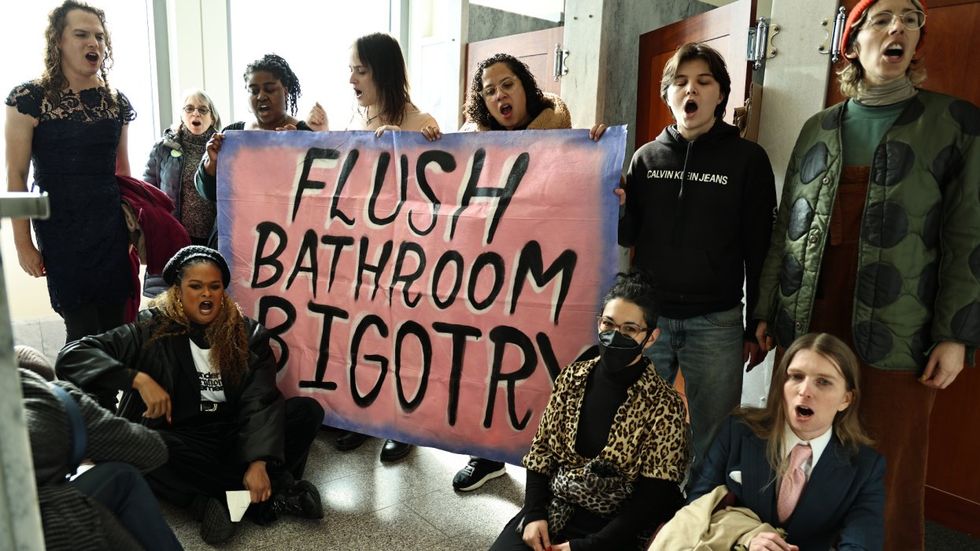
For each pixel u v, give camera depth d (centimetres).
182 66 384
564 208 207
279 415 214
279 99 277
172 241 254
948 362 156
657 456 159
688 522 146
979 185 152
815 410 147
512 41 388
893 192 159
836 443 150
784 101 223
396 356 232
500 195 216
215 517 195
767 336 189
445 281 223
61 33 220
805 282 174
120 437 140
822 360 147
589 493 161
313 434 229
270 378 220
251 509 209
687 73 183
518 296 213
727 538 142
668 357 199
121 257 242
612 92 336
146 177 314
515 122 237
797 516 151
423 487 236
